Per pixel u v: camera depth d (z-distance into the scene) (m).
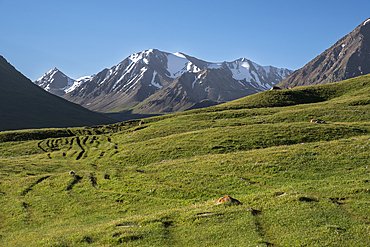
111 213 24.31
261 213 18.59
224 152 43.22
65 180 35.16
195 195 26.05
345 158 29.42
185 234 16.45
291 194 20.48
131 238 16.08
